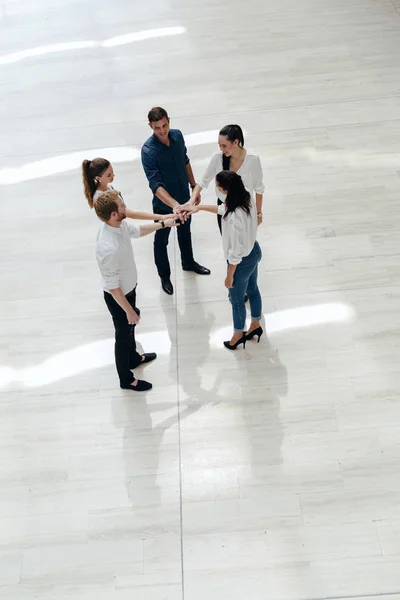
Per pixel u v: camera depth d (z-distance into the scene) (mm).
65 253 5500
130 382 4551
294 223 5504
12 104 6875
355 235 5367
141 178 5984
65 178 6090
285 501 3979
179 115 6516
